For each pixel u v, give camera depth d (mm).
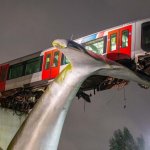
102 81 17766
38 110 15531
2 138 22531
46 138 15219
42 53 20953
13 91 22516
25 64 22000
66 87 14914
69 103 15219
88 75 14602
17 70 22484
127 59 16453
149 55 15820
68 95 14977
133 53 16281
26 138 15484
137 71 16375
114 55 16938
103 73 15031
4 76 23297
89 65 14320
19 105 23391
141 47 16078
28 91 21594
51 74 19891
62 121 15367
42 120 15336
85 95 18688
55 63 19812
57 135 15391
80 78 14656
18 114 23609
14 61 22984
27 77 21531
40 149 15172
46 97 15461
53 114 15172
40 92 21359
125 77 15711
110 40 17312
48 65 20234
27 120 15758
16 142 15664
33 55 21594
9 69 23109
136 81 16438
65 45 13430
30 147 15320
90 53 14008
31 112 15750
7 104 23453
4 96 23266
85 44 18531
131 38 16500
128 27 16766
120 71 14984
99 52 17641
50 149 15273
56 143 15445
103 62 14297
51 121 15195
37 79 20797
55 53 20031
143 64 16047
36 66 21109
